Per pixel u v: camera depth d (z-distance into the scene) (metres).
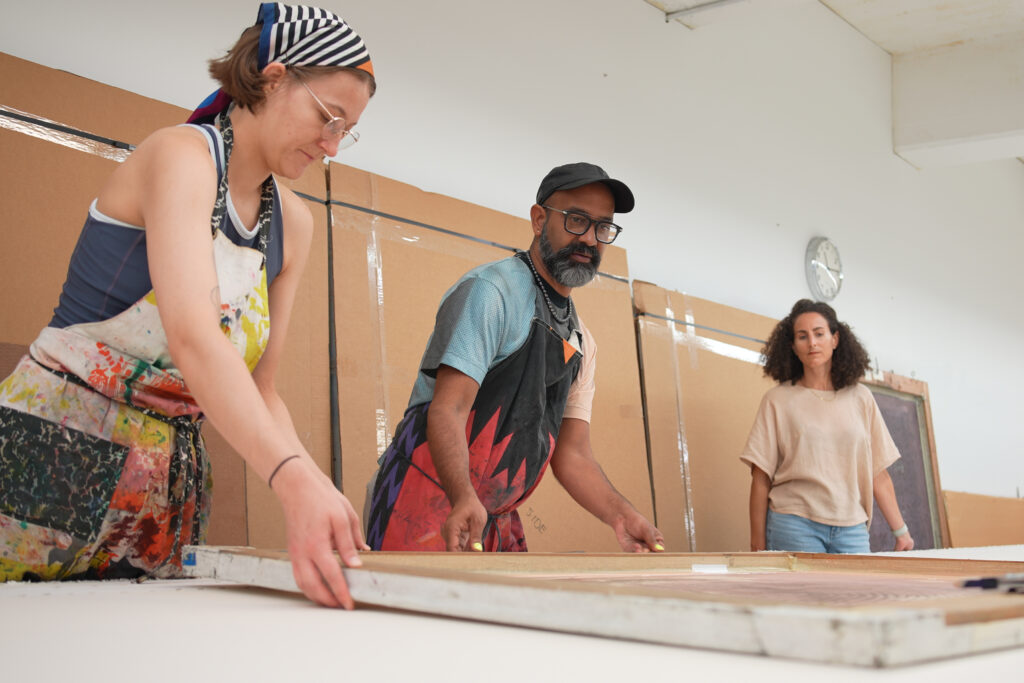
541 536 3.20
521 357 1.88
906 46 6.19
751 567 1.33
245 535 2.38
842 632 0.44
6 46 2.35
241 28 2.86
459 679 0.43
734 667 0.44
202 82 2.73
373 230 2.94
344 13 3.13
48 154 2.24
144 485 1.23
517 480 1.90
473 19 3.58
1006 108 5.89
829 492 3.50
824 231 5.49
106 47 2.54
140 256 1.16
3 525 1.14
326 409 2.70
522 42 3.78
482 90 3.58
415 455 1.83
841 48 5.83
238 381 0.90
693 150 4.60
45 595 0.83
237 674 0.45
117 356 1.20
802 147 5.40
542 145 3.79
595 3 4.14
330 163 2.90
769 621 0.46
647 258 4.24
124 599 0.79
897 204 6.26
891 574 1.13
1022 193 8.05
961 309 6.85
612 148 4.12
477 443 1.86
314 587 0.73
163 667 0.47
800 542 3.50
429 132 3.36
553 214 1.94
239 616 0.66
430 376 1.84
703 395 4.16
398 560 0.94
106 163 2.34
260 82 1.17
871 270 5.88
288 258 1.39
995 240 7.49
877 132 6.11
